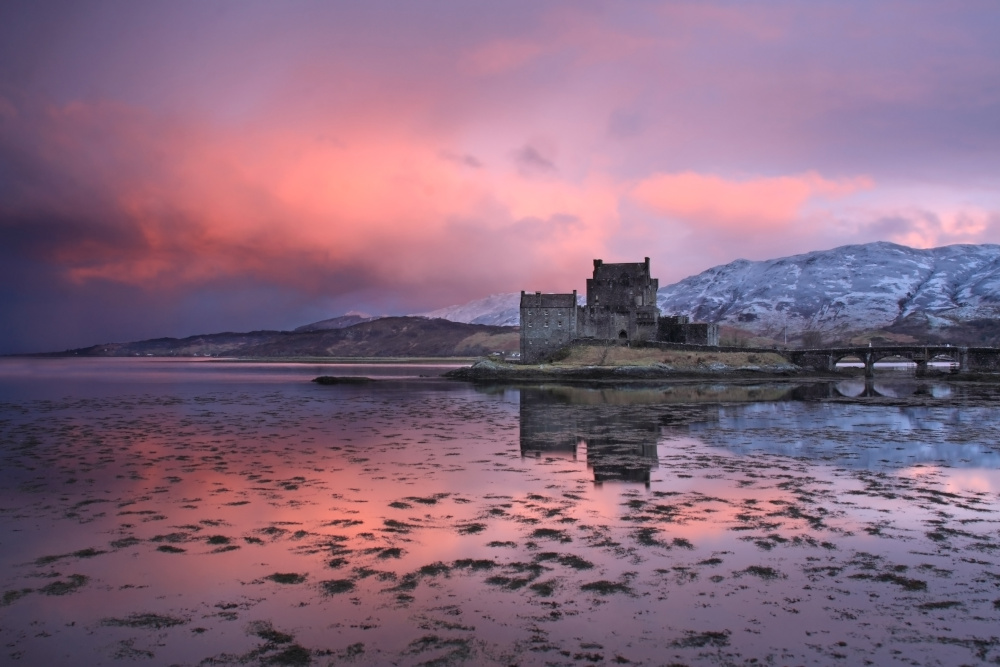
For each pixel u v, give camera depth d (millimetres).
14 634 17469
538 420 57688
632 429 51156
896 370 143375
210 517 27109
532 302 127312
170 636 17359
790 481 33031
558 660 16125
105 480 33938
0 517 27203
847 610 18516
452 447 43562
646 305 130250
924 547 23188
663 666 15859
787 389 91375
